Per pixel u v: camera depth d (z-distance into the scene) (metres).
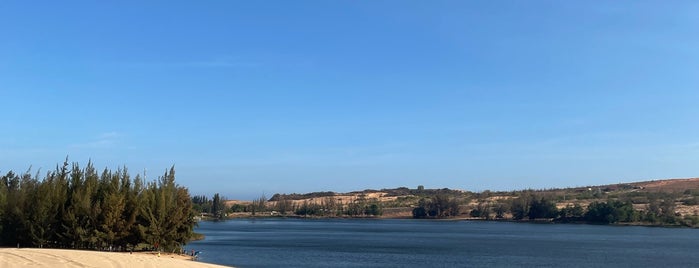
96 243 88.50
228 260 94.50
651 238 180.38
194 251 105.69
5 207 90.06
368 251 121.12
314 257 104.69
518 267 95.69
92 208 89.19
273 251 116.19
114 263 63.38
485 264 99.19
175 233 93.00
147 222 90.88
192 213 96.50
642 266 101.12
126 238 90.12
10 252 71.75
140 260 67.81
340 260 100.19
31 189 93.94
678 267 100.19
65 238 89.12
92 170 95.69
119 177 93.69
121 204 89.25
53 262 61.69
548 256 116.56
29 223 88.25
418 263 98.06
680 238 181.00
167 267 63.41
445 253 119.44
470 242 155.88
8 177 113.38
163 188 93.19
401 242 152.38
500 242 157.25
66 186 93.06
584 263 104.31
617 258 114.62
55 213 89.69
